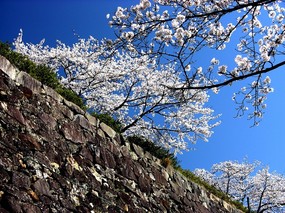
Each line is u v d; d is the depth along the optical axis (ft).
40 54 51.72
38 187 17.78
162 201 28.32
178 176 32.27
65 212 18.86
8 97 18.25
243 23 21.12
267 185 78.89
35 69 23.43
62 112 21.98
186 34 18.56
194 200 33.09
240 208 44.16
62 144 20.83
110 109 52.70
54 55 50.75
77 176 20.88
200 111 54.03
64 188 19.51
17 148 17.61
